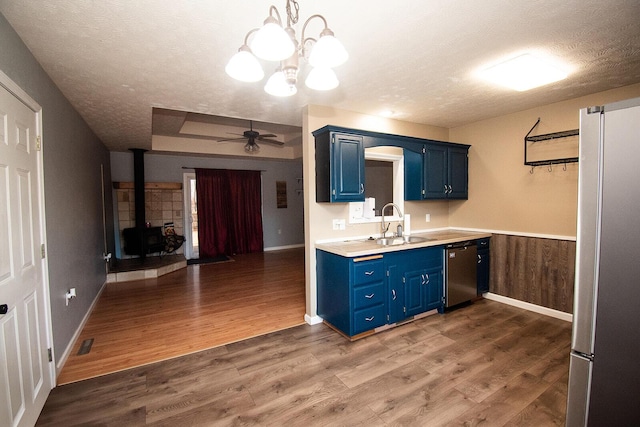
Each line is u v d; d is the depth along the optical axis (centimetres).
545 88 274
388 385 211
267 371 230
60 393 206
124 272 498
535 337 277
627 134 99
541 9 157
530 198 341
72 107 300
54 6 148
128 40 181
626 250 101
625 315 102
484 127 382
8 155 159
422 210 404
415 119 372
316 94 277
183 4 148
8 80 156
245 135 524
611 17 165
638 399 101
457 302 342
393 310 297
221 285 467
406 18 163
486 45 194
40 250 199
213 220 701
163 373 230
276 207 797
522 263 347
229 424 177
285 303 384
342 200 296
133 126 387
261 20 162
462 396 198
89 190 378
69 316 266
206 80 240
